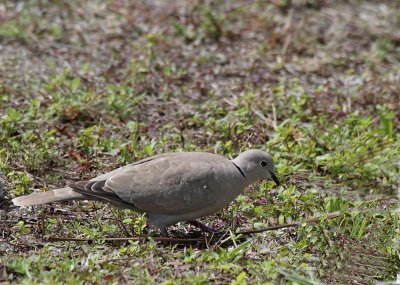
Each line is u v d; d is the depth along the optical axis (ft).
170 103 47.39
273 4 65.57
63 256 31.17
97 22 60.18
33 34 57.06
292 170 39.40
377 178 40.47
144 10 62.75
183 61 54.44
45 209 35.01
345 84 52.47
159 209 32.45
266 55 56.85
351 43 60.39
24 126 42.34
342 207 35.60
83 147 40.55
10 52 54.13
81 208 35.32
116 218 33.63
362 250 32.50
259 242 33.35
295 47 58.03
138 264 30.14
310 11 65.51
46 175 38.32
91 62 53.21
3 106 45.14
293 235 34.09
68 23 59.77
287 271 30.73
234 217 34.94
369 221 34.94
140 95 47.88
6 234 32.89
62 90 46.96
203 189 32.48
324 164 40.68
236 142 42.34
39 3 62.34
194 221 34.30
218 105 47.34
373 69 55.52
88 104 44.73
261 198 36.88
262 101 47.60
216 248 32.35
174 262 30.91
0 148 39.81
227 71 53.01
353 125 45.14
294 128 44.04
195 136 43.16
